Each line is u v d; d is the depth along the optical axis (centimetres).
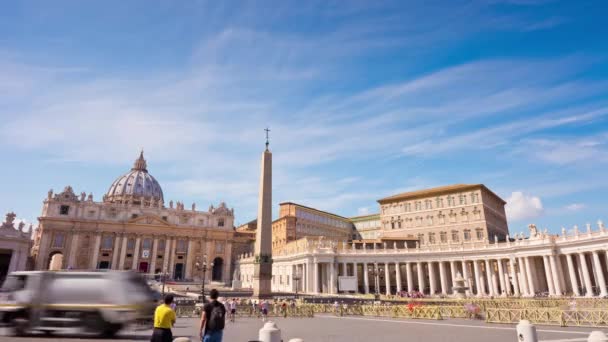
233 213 13425
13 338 1541
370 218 10950
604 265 5812
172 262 12106
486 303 3750
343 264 6838
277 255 8212
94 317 1580
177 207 12762
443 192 8044
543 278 6028
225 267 12700
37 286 1625
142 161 17175
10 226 7638
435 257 6619
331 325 2386
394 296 5328
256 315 3170
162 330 1053
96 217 11594
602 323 2216
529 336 1395
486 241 7250
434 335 1864
